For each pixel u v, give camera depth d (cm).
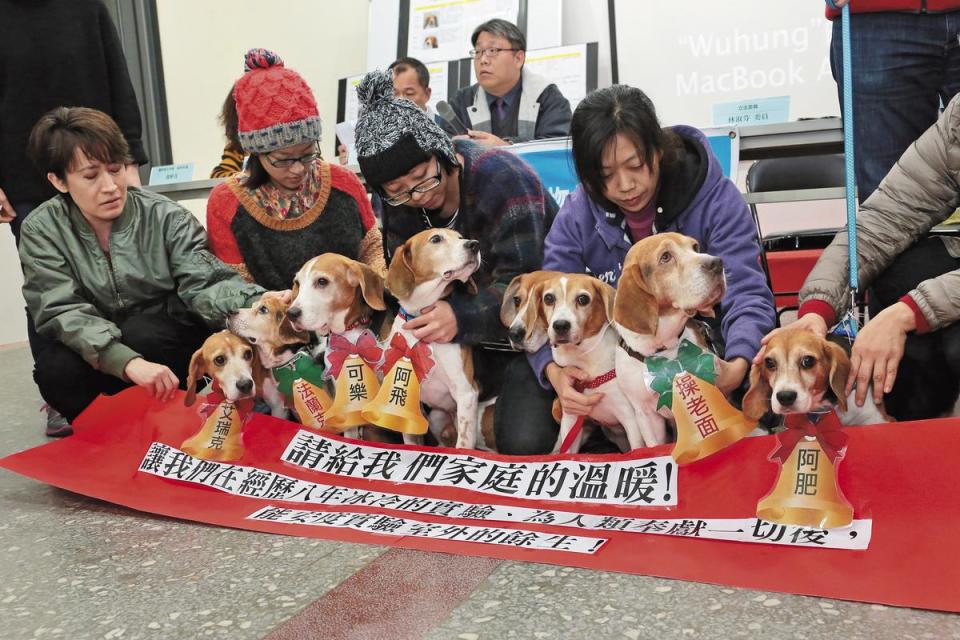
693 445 153
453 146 197
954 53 206
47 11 266
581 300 167
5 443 261
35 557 159
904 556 124
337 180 224
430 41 523
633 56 492
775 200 263
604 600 124
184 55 582
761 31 465
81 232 219
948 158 157
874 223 166
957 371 157
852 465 136
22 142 265
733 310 169
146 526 173
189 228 224
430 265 180
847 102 159
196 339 231
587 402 171
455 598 128
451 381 186
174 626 126
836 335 162
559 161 281
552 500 161
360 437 198
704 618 116
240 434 194
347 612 126
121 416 205
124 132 284
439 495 171
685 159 178
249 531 165
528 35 500
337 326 191
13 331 519
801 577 124
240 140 210
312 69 564
